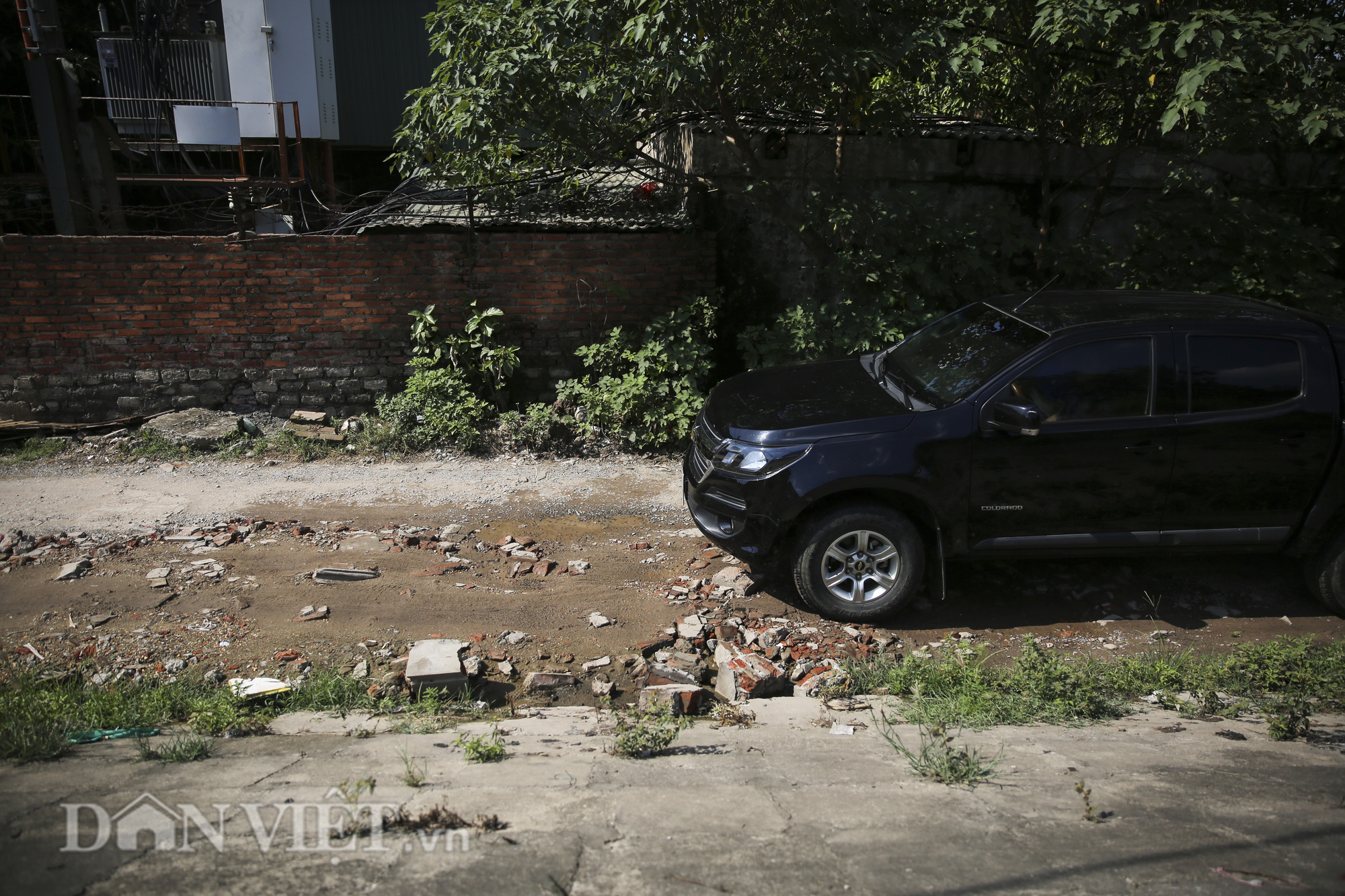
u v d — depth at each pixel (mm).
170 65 10414
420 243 8500
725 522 5215
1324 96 7281
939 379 5402
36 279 7902
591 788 2975
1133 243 9062
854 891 2182
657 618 5031
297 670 4340
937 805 2846
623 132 8242
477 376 8773
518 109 7391
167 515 6352
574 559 5820
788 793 2949
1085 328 5086
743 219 9328
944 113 10641
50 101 9234
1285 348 5090
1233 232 8781
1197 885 2236
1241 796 2939
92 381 8219
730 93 8219
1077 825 2658
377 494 7008
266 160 11352
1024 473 4945
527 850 2398
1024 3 7668
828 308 8266
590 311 8898
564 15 7121
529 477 7531
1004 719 3967
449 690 4148
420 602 5109
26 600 4922
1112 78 8320
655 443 8234
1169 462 4980
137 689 4004
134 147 9938
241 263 8242
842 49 7137
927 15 7801
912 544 4977
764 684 4293
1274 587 5723
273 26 10555
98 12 11250
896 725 3898
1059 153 9969
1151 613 5395
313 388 8625
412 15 12320
